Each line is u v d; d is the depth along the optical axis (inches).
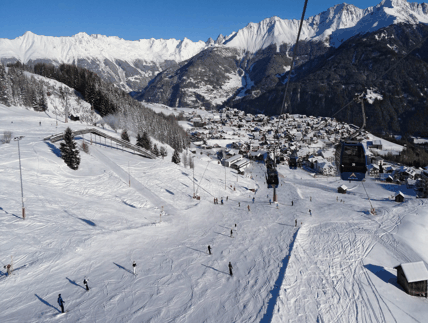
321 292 1251.2
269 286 1224.2
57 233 1520.7
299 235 1897.1
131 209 2183.8
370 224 2222.0
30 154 2608.3
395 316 1161.4
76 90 7199.8
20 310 967.0
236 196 3218.5
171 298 1106.1
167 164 3565.5
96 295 1090.1
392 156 6904.5
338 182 4810.5
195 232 1911.9
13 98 5418.3
